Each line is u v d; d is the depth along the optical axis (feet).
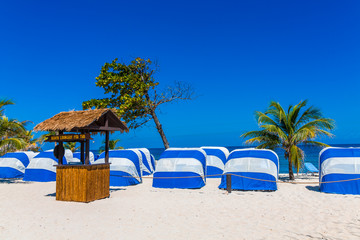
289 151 56.03
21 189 47.34
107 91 82.64
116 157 54.08
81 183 35.86
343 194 39.68
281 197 38.42
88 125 36.47
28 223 26.53
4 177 64.34
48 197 39.34
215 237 22.65
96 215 29.43
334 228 24.73
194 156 49.93
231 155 48.85
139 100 79.87
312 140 54.85
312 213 29.86
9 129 58.85
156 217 28.66
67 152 66.08
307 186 47.78
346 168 41.01
